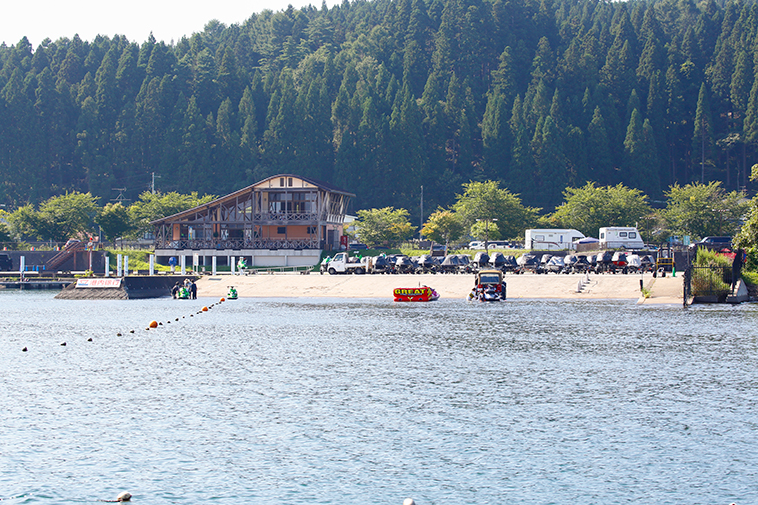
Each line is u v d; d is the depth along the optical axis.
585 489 67.56
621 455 76.88
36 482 70.06
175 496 66.50
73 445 81.38
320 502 65.06
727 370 123.44
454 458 76.38
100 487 68.75
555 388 109.69
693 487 67.69
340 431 86.50
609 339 162.75
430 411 95.56
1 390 110.75
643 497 65.50
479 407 97.69
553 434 84.62
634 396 103.62
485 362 133.75
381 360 137.12
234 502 65.06
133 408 98.19
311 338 170.88
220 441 82.75
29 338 176.38
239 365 133.00
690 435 83.75
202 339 171.88
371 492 67.25
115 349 156.12
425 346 155.12
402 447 80.19
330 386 112.31
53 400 103.25
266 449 79.75
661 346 151.62
